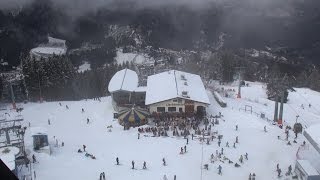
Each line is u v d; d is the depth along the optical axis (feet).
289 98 337.93
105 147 191.31
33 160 167.63
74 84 350.02
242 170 164.86
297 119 263.08
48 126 230.27
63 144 194.90
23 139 185.47
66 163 169.99
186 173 160.45
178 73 289.94
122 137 205.77
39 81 315.78
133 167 164.66
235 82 412.16
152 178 155.43
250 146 191.52
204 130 210.18
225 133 209.56
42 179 151.12
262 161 174.29
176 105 240.32
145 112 229.86
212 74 423.64
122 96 267.18
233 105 277.64
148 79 291.99
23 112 261.85
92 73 388.98
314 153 175.83
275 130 215.72
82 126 230.27
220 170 160.76
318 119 273.54
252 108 274.57
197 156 177.99
